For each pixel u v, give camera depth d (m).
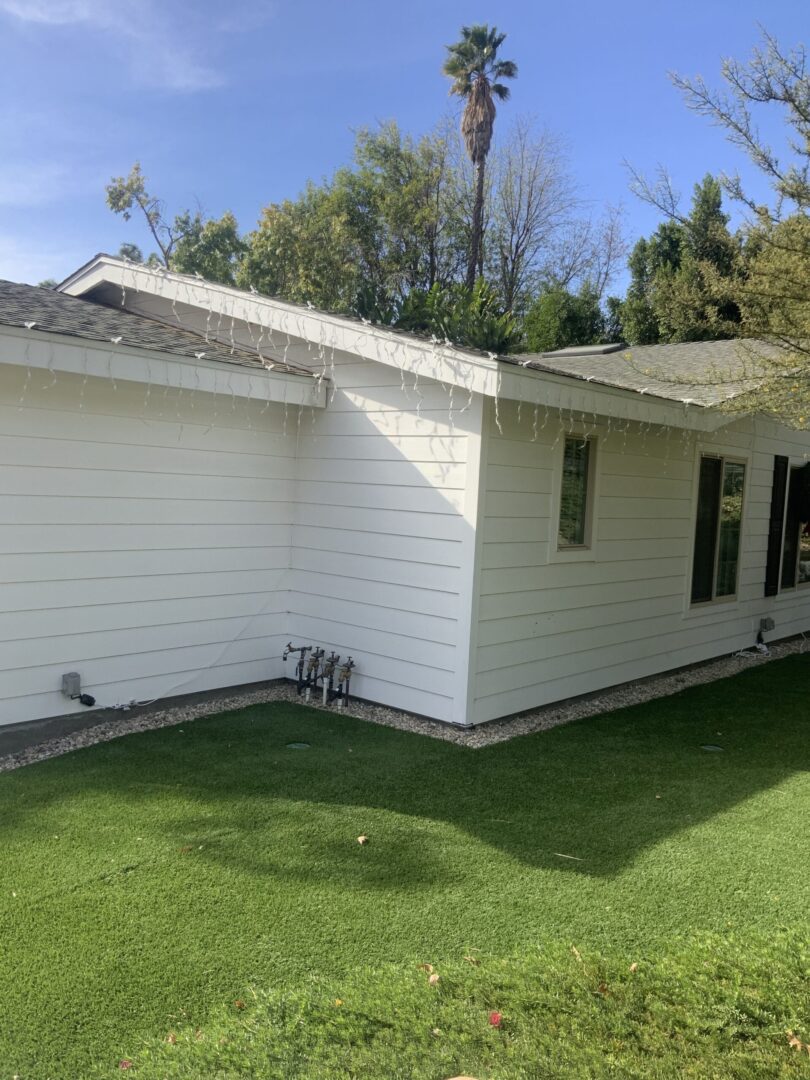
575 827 4.73
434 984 3.17
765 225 6.39
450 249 33.97
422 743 6.21
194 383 6.38
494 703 6.79
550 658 7.38
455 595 6.52
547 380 6.18
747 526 10.54
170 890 3.83
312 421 7.57
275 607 7.76
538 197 34.31
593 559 7.79
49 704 6.08
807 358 6.35
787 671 9.63
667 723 7.14
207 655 7.21
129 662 6.60
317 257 29.92
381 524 7.04
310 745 6.08
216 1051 2.77
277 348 7.75
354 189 33.31
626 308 23.97
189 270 31.64
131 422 6.45
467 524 6.42
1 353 5.25
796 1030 2.95
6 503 5.73
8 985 3.09
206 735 6.25
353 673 7.30
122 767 5.49
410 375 6.77
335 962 3.31
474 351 6.05
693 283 8.03
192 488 6.93
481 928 3.60
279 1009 3.00
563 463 7.28
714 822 4.87
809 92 5.96
